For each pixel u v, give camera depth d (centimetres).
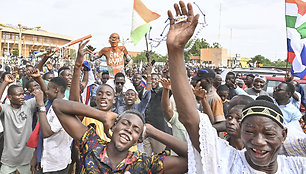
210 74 383
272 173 159
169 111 388
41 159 331
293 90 404
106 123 212
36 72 427
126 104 504
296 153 223
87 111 214
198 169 169
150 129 218
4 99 590
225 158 167
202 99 315
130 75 1348
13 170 415
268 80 885
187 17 160
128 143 198
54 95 354
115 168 196
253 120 153
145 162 198
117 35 713
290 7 482
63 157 338
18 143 412
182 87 162
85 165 198
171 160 200
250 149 156
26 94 572
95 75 1002
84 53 328
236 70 1012
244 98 248
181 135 398
